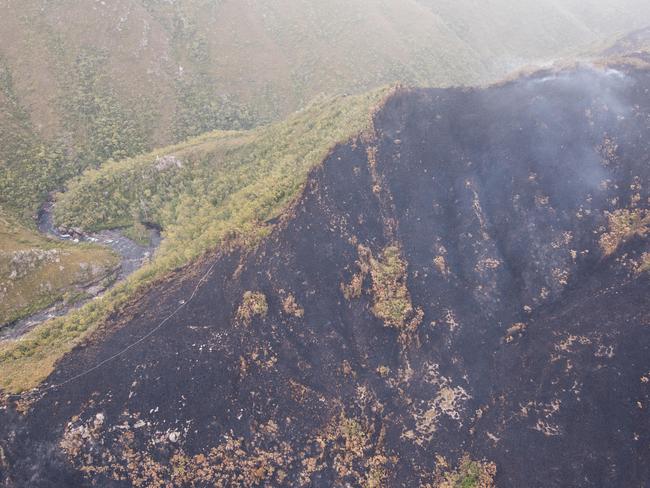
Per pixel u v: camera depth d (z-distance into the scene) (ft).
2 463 116.88
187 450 120.67
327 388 133.59
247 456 121.80
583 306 138.82
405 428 129.80
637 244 143.84
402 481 121.39
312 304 143.95
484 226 160.66
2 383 129.39
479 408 132.05
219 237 163.84
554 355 132.46
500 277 152.25
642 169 157.99
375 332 143.02
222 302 143.13
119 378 128.57
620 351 124.98
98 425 120.57
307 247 151.94
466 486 119.44
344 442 126.21
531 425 123.44
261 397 129.08
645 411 114.73
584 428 118.21
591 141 166.09
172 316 142.41
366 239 157.38
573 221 154.61
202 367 131.34
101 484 115.96
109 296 164.96
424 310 147.23
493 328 145.18
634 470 109.40
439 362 140.36
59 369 131.95
